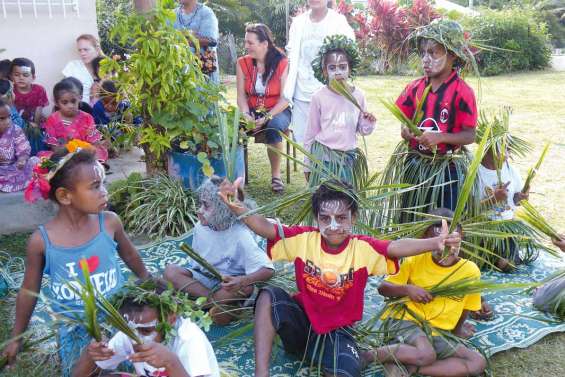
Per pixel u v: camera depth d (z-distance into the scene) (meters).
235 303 3.52
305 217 3.62
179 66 4.83
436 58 3.65
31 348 3.15
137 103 5.09
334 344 2.95
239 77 5.82
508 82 13.34
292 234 3.03
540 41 15.73
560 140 7.77
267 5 17.45
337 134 4.55
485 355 3.04
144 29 4.87
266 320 2.93
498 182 3.81
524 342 3.33
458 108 3.70
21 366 3.08
